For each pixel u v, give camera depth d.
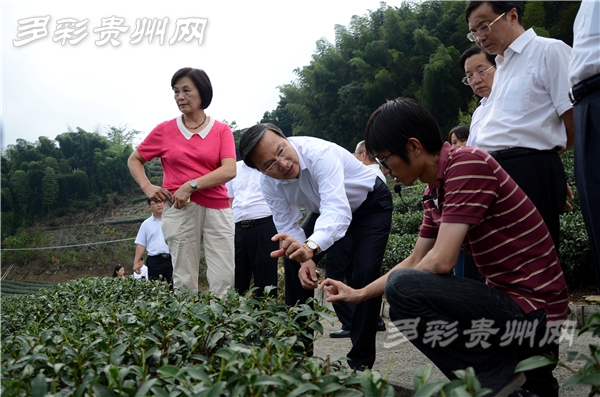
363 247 3.16
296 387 1.66
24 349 2.05
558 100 3.02
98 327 2.50
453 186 2.12
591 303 4.69
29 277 24.19
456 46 26.22
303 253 2.63
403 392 2.84
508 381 2.11
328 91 29.17
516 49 3.14
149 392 1.82
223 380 1.75
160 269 7.01
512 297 2.11
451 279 2.13
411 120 2.17
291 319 2.36
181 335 2.15
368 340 3.00
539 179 3.04
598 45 2.26
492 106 3.28
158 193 4.20
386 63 27.67
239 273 4.93
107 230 25.80
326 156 2.99
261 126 2.96
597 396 2.55
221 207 4.36
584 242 5.00
